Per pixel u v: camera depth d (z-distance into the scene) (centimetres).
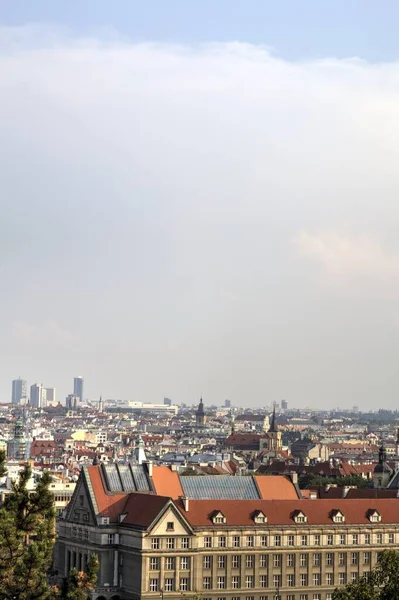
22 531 15162
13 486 15675
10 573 14988
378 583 18550
